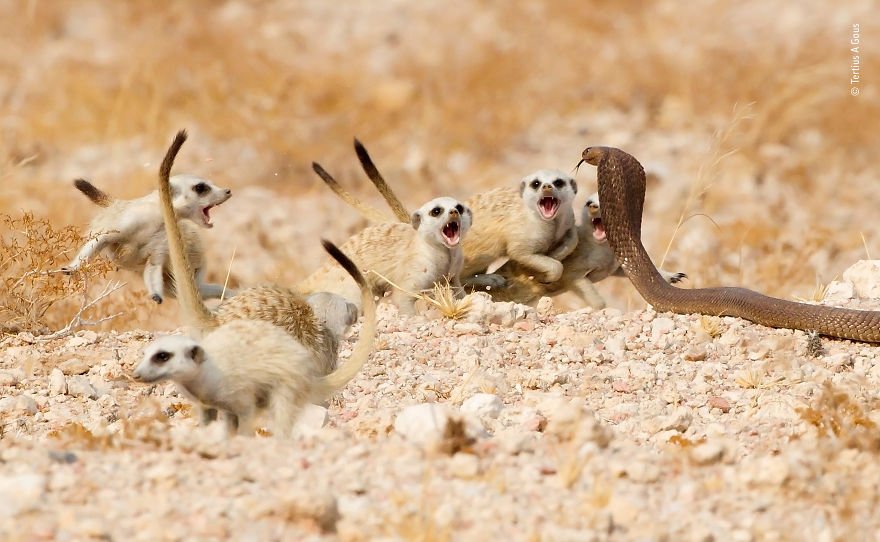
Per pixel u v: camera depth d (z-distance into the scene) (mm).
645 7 47188
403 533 9070
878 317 15922
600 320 17078
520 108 38406
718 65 40594
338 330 14539
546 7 46938
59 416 13812
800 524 9797
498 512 9578
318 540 9188
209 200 18078
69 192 29266
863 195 33406
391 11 48625
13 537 8867
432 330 16594
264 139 34844
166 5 45812
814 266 26125
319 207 31297
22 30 43250
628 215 17906
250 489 9867
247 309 13734
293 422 12102
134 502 9602
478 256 19922
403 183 33625
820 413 12258
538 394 13789
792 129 37094
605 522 9422
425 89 39094
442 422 11453
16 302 17047
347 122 36656
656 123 37844
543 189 19203
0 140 31703
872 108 37625
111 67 39500
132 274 22391
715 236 28938
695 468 10797
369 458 10609
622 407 13609
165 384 14906
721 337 16250
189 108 35969
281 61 41062
